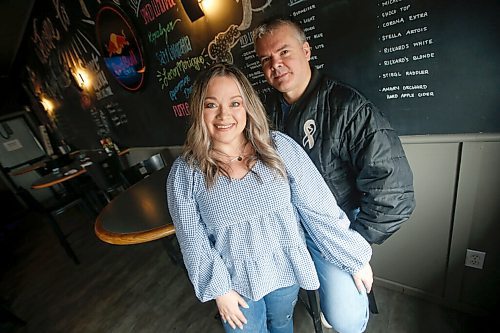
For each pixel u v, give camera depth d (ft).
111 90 9.32
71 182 9.11
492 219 3.47
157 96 7.75
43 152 16.76
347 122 2.83
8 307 6.87
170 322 5.45
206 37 5.59
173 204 2.58
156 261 7.50
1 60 13.56
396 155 2.78
